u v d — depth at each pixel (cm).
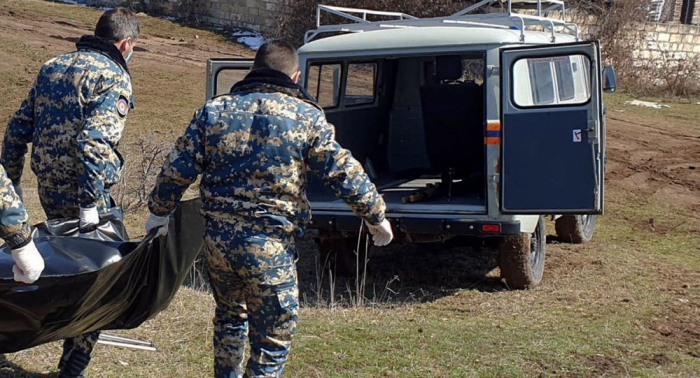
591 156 563
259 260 343
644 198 1139
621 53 2195
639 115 1814
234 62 692
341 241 699
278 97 350
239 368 380
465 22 694
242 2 2453
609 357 506
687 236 932
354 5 2134
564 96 712
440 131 710
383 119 839
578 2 2194
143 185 922
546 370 480
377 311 605
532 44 636
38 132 391
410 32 638
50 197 397
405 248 820
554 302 634
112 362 452
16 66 1742
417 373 465
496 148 590
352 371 465
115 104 384
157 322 525
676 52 2288
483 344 520
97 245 370
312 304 625
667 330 571
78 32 2178
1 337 358
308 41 730
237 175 345
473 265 756
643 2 2244
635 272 736
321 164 349
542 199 576
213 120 348
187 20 2538
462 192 702
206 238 353
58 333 367
